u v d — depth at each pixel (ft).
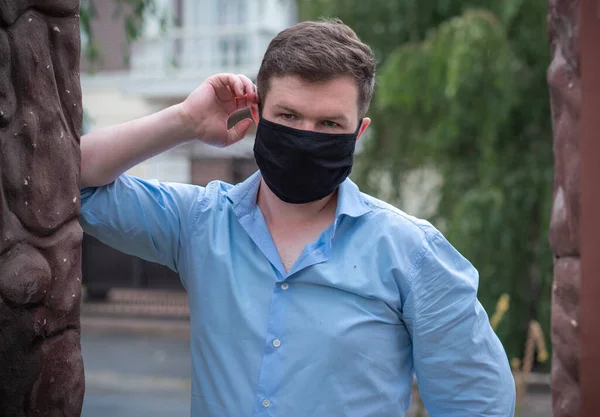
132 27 16.30
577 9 5.90
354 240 5.71
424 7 26.13
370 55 5.58
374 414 5.56
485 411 5.82
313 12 27.32
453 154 25.35
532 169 24.43
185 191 6.17
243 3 44.88
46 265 5.05
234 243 5.90
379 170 26.40
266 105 5.57
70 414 5.33
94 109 46.93
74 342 5.37
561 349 6.14
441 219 25.32
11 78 4.87
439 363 5.76
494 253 23.41
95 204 5.90
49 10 5.08
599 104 5.68
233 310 5.70
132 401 29.32
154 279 48.24
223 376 5.68
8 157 4.85
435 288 5.68
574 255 6.06
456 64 21.49
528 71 24.73
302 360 5.50
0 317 4.83
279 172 5.54
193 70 44.73
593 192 5.70
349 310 5.56
